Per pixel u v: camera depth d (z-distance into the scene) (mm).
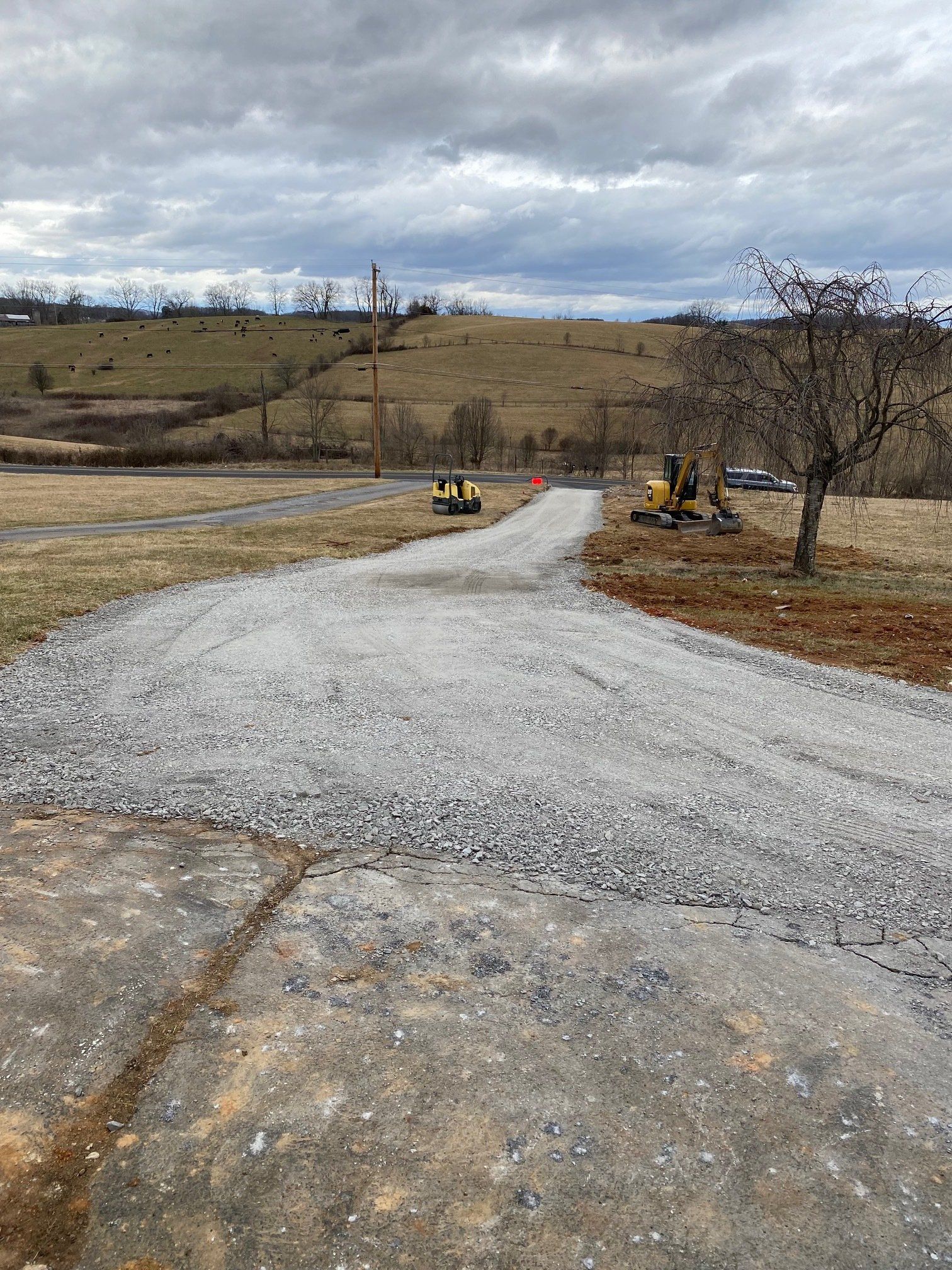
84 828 4492
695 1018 3033
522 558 18062
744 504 34812
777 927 3707
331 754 5770
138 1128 2441
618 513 30375
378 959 3338
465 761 5699
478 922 3656
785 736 6359
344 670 8195
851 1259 2102
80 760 5570
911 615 11789
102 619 10539
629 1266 2064
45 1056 2711
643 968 3350
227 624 10406
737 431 14406
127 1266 2027
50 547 17547
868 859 4375
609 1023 2986
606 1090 2646
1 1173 2270
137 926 3516
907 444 13672
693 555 19203
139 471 47188
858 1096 2664
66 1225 2129
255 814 4746
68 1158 2328
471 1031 2916
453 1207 2215
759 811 4965
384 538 20859
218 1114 2500
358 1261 2055
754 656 9141
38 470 46000
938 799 5188
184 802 4898
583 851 4395
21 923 3504
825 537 24594
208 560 16156
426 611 11602
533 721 6641
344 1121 2486
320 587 13555
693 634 10289
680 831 4676
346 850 4320
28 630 9523
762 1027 2994
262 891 3859
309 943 3436
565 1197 2256
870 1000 3180
